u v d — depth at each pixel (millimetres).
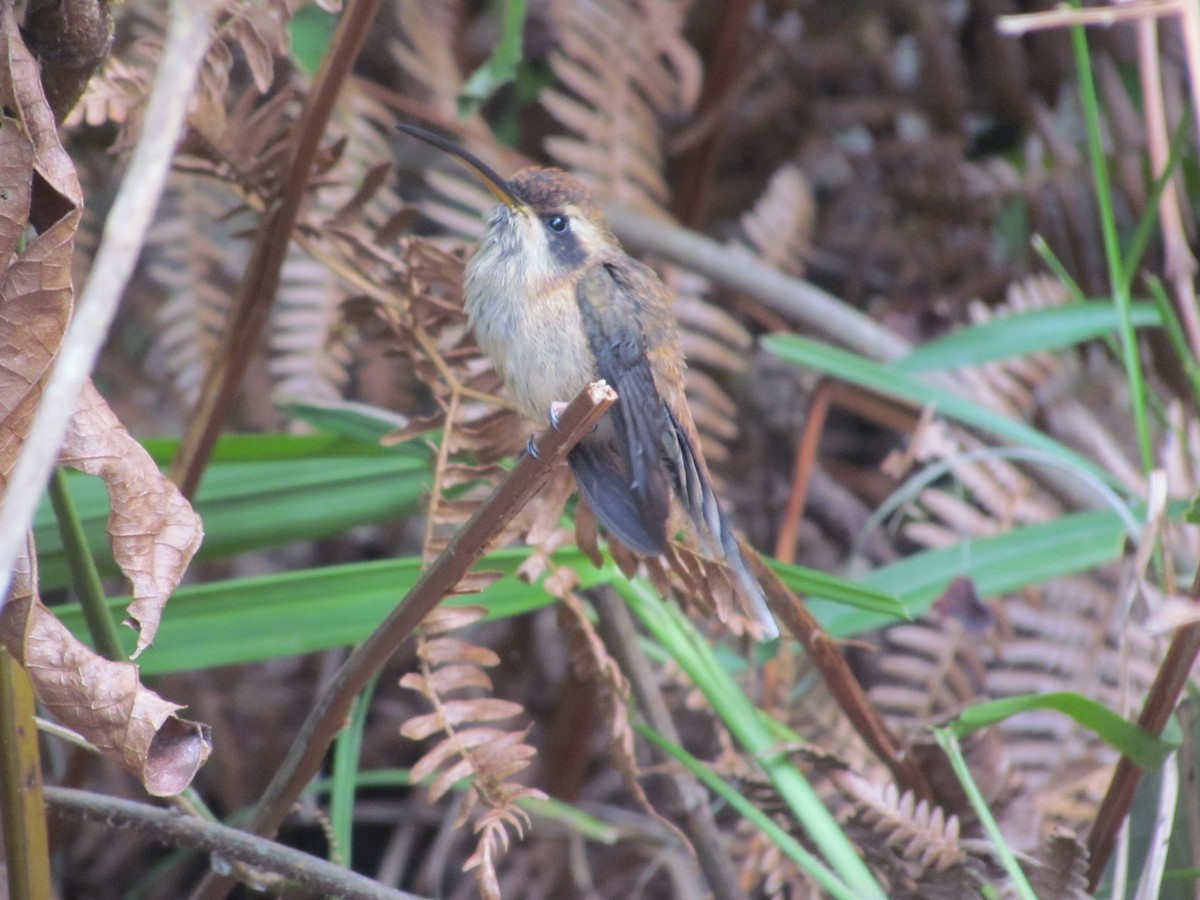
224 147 4723
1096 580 6371
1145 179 8289
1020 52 8750
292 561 8133
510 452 4945
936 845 4484
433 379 5090
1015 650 6215
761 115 8844
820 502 8234
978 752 4852
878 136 8953
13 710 3381
